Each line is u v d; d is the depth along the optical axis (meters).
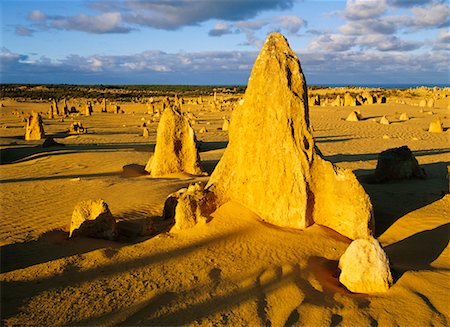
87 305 5.97
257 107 9.34
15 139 30.89
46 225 9.98
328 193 9.09
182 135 17.14
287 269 7.07
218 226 8.73
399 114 47.97
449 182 13.80
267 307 5.94
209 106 68.88
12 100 85.50
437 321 5.52
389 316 5.68
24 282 6.68
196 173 17.17
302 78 9.45
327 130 35.53
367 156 22.33
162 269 7.12
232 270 7.07
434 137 30.83
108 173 18.08
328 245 8.18
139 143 29.91
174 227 8.96
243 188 9.51
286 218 8.91
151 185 14.57
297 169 8.91
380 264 6.47
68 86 139.12
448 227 9.00
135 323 5.52
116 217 10.55
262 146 9.24
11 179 17.17
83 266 7.26
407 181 14.42
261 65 9.47
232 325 5.49
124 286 6.54
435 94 81.75
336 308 5.90
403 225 9.56
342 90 100.88
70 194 13.72
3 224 10.08
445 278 6.60
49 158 21.83
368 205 8.85
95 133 35.81
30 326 5.44
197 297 6.20
